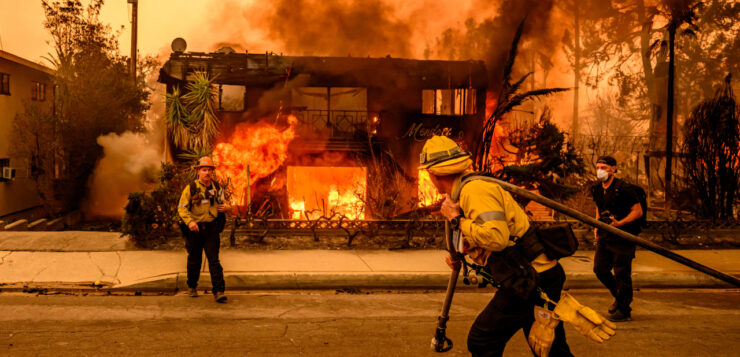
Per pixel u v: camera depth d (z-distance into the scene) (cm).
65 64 2055
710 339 562
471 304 685
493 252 331
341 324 593
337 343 530
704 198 1243
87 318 591
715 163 1241
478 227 316
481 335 344
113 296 689
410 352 509
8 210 1970
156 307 643
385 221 994
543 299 328
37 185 1944
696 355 514
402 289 775
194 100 1383
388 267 814
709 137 1252
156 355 486
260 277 755
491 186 329
